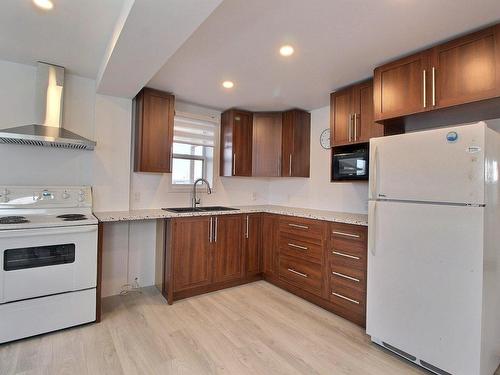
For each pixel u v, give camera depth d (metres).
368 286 2.11
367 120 2.62
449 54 1.90
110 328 2.25
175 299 2.82
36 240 2.06
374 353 1.99
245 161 3.66
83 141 2.39
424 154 1.80
